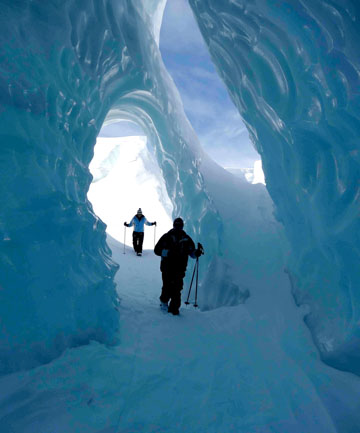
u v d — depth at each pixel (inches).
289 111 94.7
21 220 65.1
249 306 125.0
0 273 60.8
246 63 117.3
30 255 66.7
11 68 67.4
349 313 77.5
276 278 138.2
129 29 148.9
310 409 63.6
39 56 78.5
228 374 77.0
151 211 506.6
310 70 78.0
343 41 63.1
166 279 126.5
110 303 98.7
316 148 84.2
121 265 229.6
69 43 92.7
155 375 73.0
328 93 71.9
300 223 110.9
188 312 129.4
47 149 76.0
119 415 57.1
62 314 73.5
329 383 71.7
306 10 71.2
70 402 57.4
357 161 67.7
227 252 169.8
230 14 107.4
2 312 60.6
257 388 71.1
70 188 88.5
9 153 65.1
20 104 69.0
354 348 73.7
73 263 82.8
